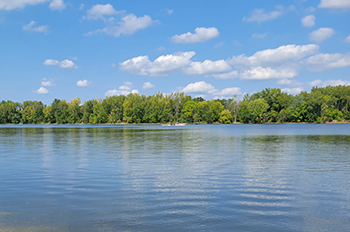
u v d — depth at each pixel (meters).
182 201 11.34
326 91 170.38
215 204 10.97
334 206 10.77
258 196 12.04
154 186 13.73
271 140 44.88
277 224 9.05
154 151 28.94
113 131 84.00
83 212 10.09
